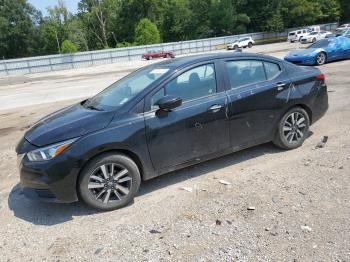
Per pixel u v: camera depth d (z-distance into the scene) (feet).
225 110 14.80
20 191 15.39
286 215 11.39
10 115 35.40
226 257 9.58
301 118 17.24
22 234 11.73
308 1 219.61
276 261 9.27
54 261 10.11
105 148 12.40
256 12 224.12
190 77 14.42
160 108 13.25
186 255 9.82
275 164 15.62
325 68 44.78
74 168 12.10
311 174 14.24
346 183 13.20
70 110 15.07
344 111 23.70
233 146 15.48
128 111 13.12
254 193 13.07
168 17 231.50
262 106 15.79
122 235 11.13
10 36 232.32
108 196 12.78
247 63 15.94
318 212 11.42
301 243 9.93
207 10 227.40
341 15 236.43
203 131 14.40
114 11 243.60
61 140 12.20
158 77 14.05
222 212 11.93
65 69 143.84
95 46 249.96
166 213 12.25
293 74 17.04
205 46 178.50
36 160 12.12
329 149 16.81
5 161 19.95
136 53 158.92
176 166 14.23
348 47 50.70
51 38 238.48
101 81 64.13
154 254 10.00
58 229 11.87
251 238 10.35
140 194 13.96
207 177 14.92
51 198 12.34
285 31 212.43
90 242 10.91
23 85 76.89
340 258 9.19
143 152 13.20
